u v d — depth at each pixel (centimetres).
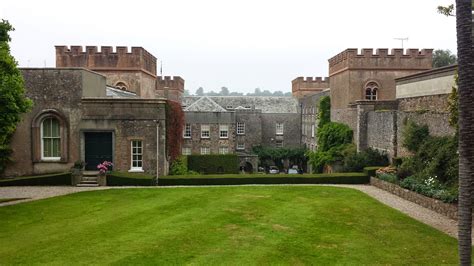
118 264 1129
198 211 1755
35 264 1126
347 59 3991
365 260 1183
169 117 2916
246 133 6291
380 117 3123
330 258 1196
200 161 4456
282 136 6606
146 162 2770
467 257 863
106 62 4138
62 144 2741
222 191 2289
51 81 2723
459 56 874
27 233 1418
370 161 3023
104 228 1478
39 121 2733
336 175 2720
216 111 5622
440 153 2081
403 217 1688
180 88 6131
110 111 2748
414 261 1176
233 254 1217
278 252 1239
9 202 1967
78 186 2520
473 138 872
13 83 1656
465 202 866
